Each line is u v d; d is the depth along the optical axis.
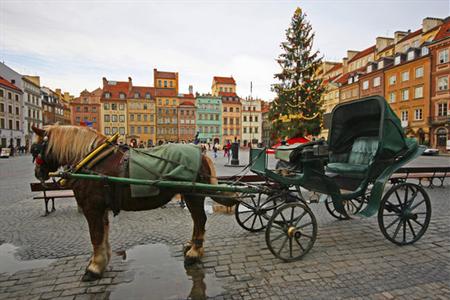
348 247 4.23
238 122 71.25
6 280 3.28
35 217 5.94
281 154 4.43
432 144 34.78
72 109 69.44
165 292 3.00
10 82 52.28
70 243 4.44
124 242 4.48
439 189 9.16
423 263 3.67
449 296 2.89
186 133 67.31
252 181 7.41
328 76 65.62
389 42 50.47
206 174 3.70
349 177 4.82
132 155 3.43
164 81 69.00
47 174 3.45
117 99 63.81
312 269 3.51
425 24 39.88
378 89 42.62
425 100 35.44
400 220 4.30
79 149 3.34
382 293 2.96
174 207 6.82
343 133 5.50
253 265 3.63
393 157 4.50
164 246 4.31
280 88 23.72
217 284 3.16
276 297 2.90
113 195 3.28
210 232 4.95
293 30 24.47
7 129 48.28
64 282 3.23
